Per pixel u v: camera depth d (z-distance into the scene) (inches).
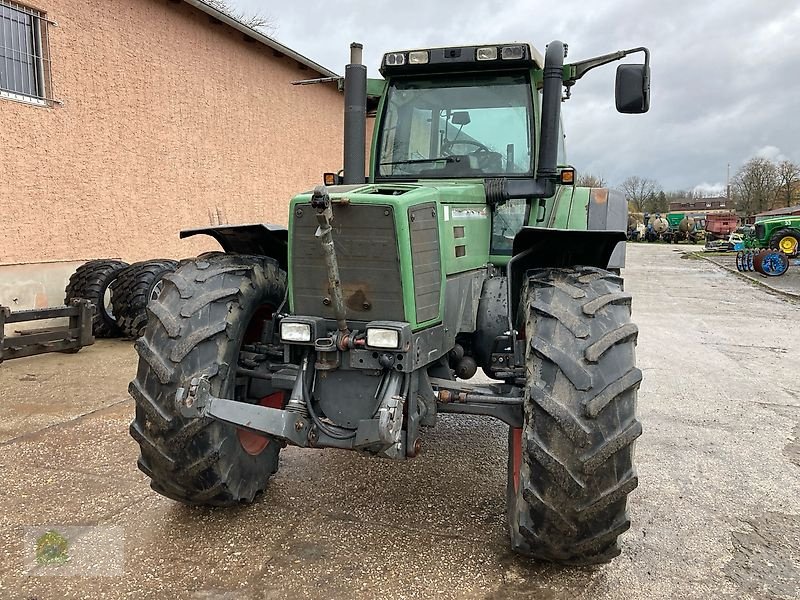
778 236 741.9
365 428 101.7
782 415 195.9
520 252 126.9
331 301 110.1
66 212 322.7
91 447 158.7
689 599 99.5
